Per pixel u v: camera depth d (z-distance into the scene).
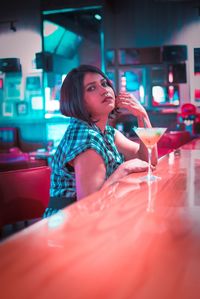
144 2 6.94
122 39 7.08
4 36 7.56
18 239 0.69
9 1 7.46
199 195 1.09
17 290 0.48
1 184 1.72
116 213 0.88
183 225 0.78
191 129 6.86
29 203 1.81
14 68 7.39
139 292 0.47
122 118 6.96
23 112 7.54
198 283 0.49
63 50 7.78
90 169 1.59
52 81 7.30
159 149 4.76
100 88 1.81
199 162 1.86
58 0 6.71
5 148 7.59
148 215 0.86
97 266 0.55
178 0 6.30
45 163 3.71
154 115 7.00
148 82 6.95
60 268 0.55
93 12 7.57
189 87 6.83
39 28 7.31
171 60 6.71
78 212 0.90
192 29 6.77
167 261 0.57
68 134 1.73
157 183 1.29
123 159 2.22
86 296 0.46
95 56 8.15
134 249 0.63
